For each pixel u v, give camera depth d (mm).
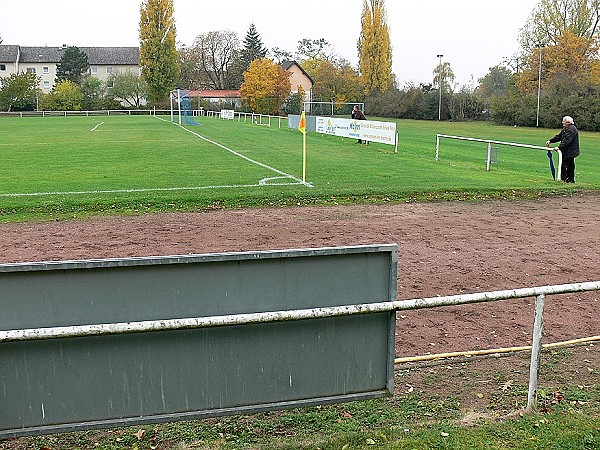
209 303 3633
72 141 31312
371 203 13961
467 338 6109
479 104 64875
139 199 13594
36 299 3424
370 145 28422
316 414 4375
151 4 83188
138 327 3307
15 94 77500
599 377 5078
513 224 11844
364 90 81750
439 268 8695
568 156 16891
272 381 3791
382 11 82250
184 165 20531
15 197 13977
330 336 3832
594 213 13070
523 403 4562
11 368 3441
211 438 4035
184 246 9820
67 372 3502
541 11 69062
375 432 4043
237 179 17000
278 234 10719
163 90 85562
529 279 8219
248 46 120438
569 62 63656
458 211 13156
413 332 6254
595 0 67688
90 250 9547
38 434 3510
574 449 3865
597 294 7605
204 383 3688
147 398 3625
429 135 39719
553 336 6191
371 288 3857
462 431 4059
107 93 87875
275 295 3711
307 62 110000
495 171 19516
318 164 20594
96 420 3588
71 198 13789
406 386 4895
